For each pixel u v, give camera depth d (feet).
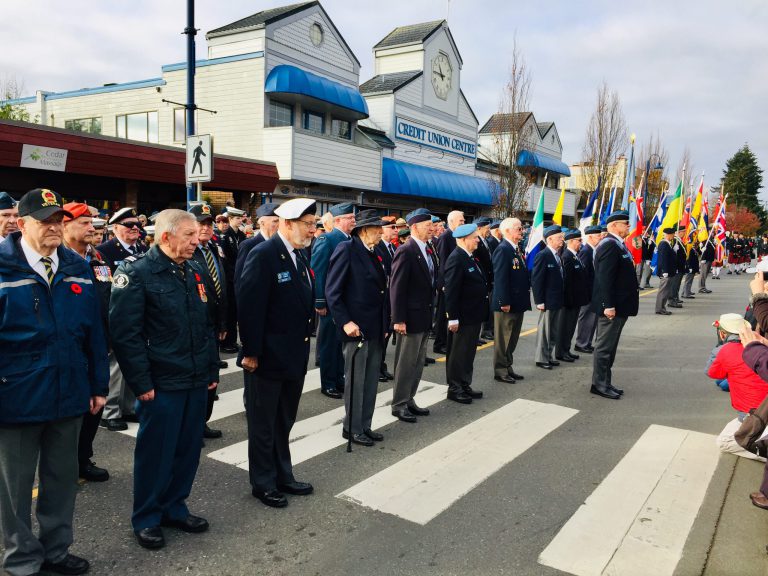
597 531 11.62
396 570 10.16
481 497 13.03
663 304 41.98
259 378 12.23
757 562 10.61
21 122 36.60
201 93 59.82
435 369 25.26
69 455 9.86
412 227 18.24
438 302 28.25
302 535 11.30
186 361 10.80
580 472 14.49
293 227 12.36
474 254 26.71
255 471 12.55
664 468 14.82
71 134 39.42
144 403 10.56
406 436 16.88
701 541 11.31
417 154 79.10
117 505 12.35
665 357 28.17
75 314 9.82
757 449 13.34
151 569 10.05
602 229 26.89
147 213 51.75
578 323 30.22
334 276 15.75
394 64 80.53
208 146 28.68
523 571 10.19
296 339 12.41
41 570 9.86
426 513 12.25
